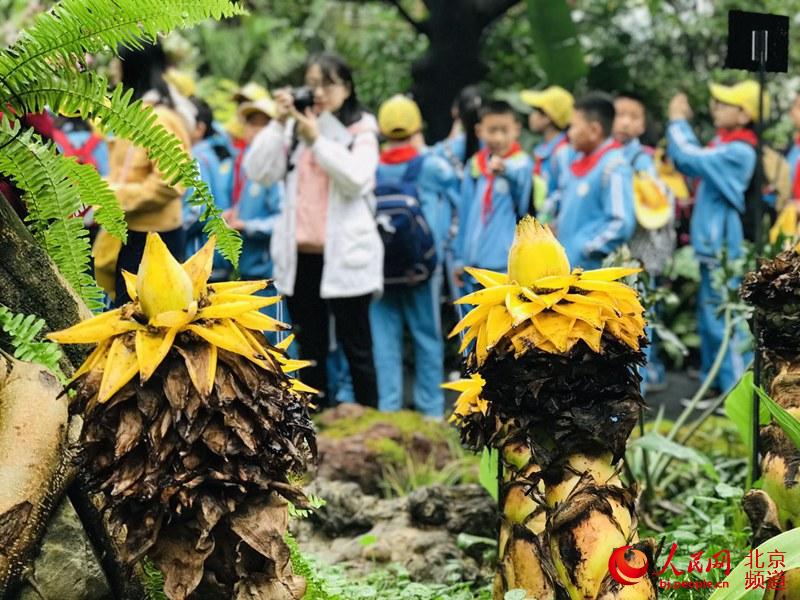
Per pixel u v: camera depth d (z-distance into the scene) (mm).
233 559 2012
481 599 3688
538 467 2543
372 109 12023
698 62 12250
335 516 4570
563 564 2236
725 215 8078
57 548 2234
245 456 1953
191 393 1926
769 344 2781
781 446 2701
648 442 4301
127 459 1945
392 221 6887
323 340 6836
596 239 6973
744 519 4102
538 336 2174
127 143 4922
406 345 9102
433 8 9812
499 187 7164
